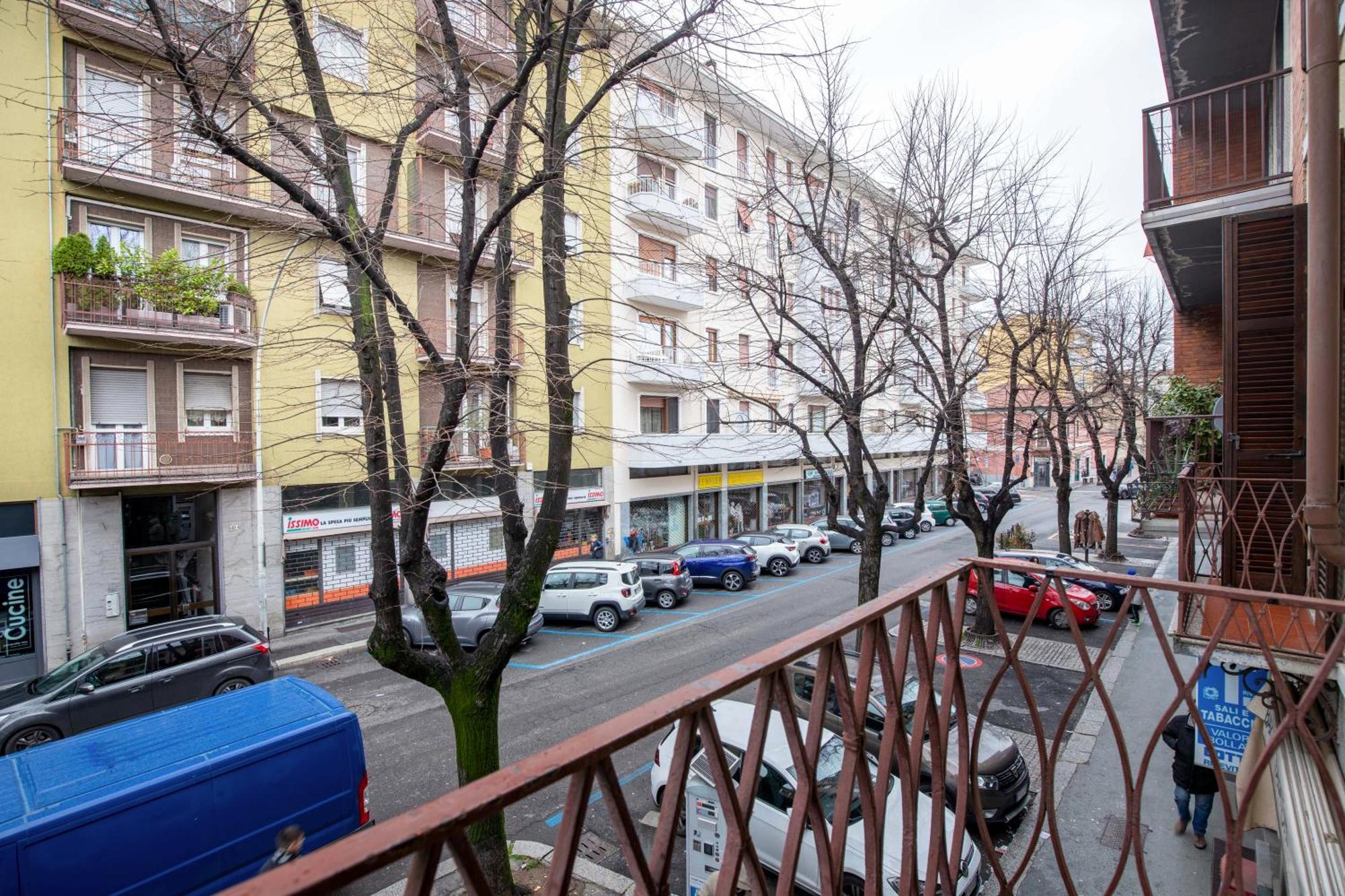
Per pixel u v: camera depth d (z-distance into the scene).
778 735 6.70
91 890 5.04
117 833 5.20
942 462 13.39
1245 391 5.83
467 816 0.88
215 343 12.95
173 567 13.66
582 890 6.23
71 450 12.06
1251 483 5.34
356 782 6.52
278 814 6.02
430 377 6.74
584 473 21.25
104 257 12.02
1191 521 5.45
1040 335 12.49
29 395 11.79
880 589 18.48
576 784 1.06
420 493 5.70
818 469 10.72
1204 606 4.97
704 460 23.28
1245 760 4.36
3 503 11.61
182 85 5.05
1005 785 7.08
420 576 5.92
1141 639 13.40
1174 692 10.55
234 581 14.21
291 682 7.17
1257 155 10.14
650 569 17.83
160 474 12.80
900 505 33.59
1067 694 10.66
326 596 15.71
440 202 14.82
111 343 12.52
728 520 27.41
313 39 6.59
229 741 6.00
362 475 15.42
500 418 6.40
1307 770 3.77
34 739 8.98
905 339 12.21
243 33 5.27
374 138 8.59
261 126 6.30
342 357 8.07
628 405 22.16
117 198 12.29
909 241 10.81
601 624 15.27
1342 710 3.42
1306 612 4.78
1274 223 5.72
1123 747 2.31
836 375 10.30
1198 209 7.99
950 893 2.06
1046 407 14.76
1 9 10.57
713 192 22.62
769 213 11.44
